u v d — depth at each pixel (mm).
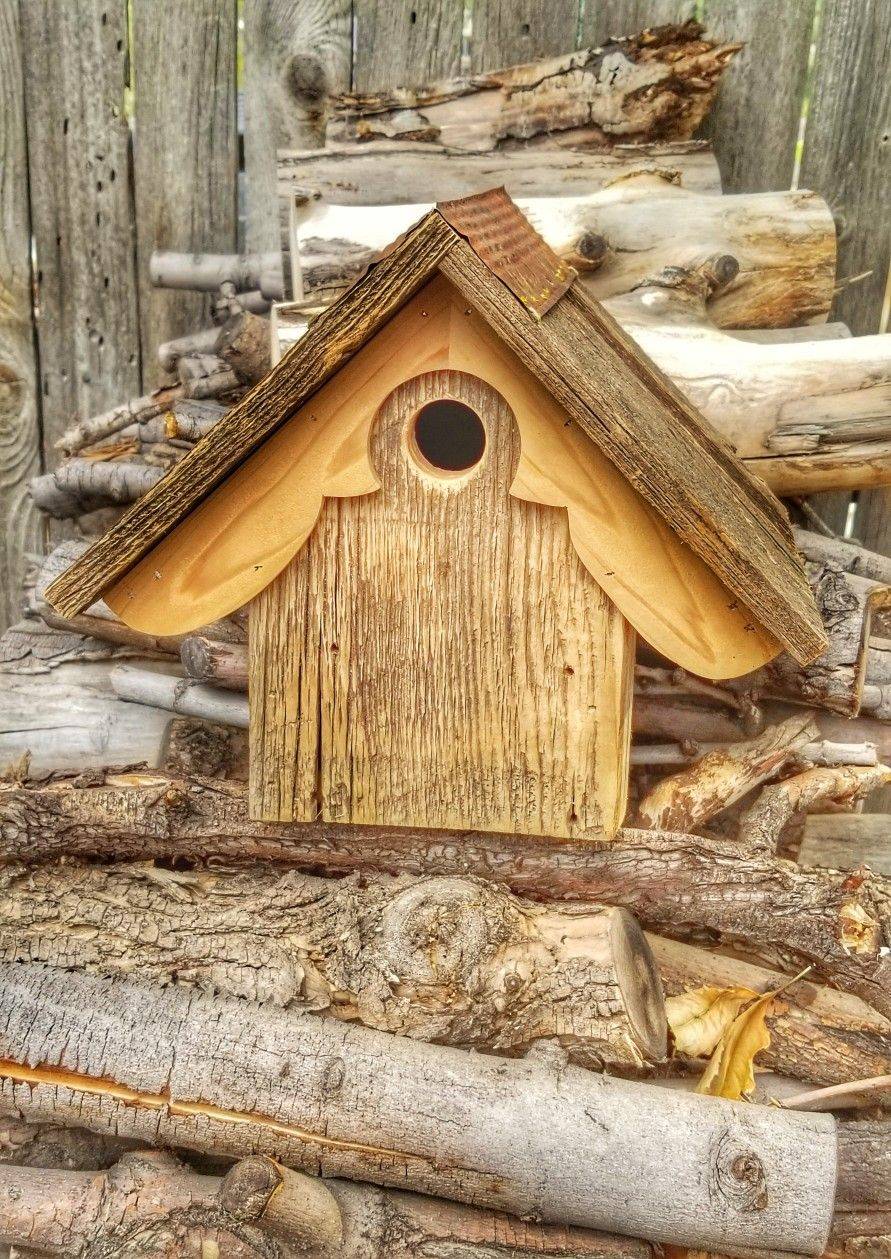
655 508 407
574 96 648
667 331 608
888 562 620
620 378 432
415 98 658
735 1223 434
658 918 532
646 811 559
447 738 473
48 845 528
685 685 583
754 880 507
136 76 721
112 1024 474
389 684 471
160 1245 436
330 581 462
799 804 560
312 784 487
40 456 793
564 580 447
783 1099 509
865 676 595
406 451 440
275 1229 434
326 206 648
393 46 704
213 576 459
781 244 640
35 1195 461
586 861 506
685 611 435
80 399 783
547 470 427
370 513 450
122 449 699
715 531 401
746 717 588
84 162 740
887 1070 510
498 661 461
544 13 690
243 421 413
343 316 394
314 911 497
